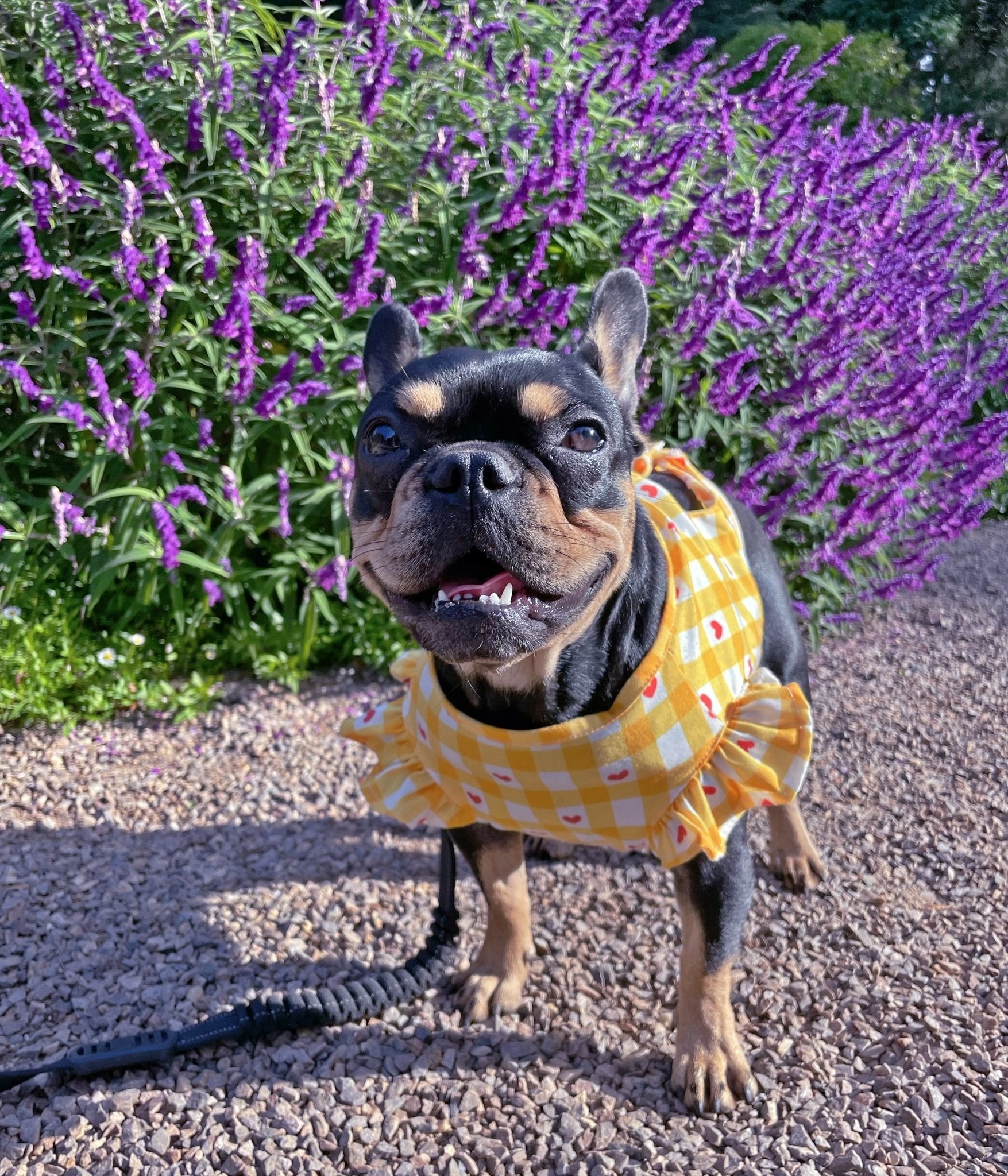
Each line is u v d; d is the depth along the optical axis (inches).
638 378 44.7
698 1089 24.0
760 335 50.7
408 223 47.9
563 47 54.6
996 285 62.6
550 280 50.2
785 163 55.5
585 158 45.6
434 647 19.9
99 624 46.6
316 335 45.3
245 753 41.5
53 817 36.8
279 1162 22.7
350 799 38.4
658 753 22.2
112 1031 26.6
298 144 46.6
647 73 49.5
